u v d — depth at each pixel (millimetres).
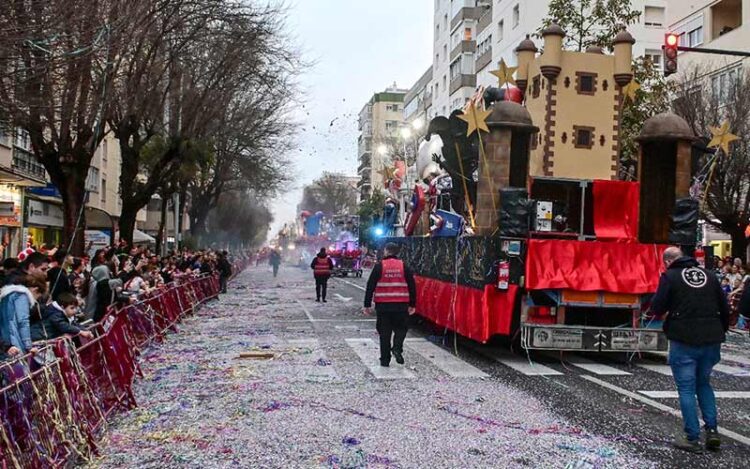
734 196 23469
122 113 20781
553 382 8727
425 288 13719
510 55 39156
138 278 12992
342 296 24453
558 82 13398
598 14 19078
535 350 11336
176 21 17812
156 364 9852
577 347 9820
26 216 27969
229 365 9672
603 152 13531
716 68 26484
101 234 22344
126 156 22188
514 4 38500
